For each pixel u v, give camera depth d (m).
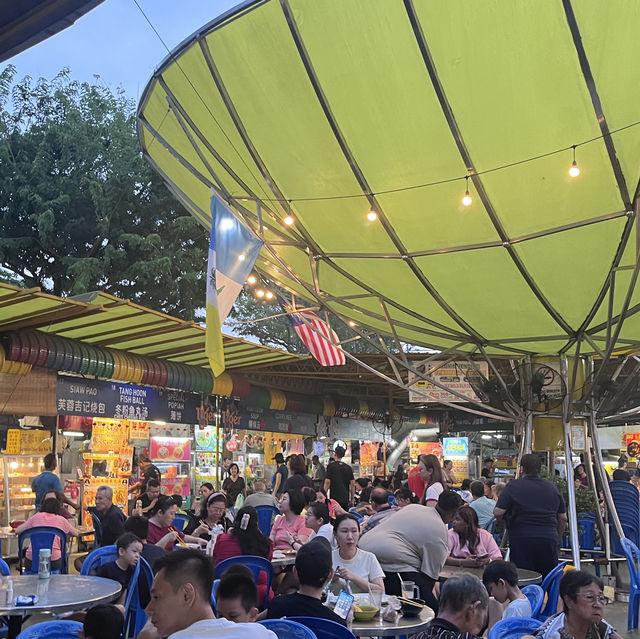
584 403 12.23
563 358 12.59
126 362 15.81
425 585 6.63
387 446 28.72
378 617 5.57
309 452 24.67
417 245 10.05
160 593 3.27
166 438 17.95
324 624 4.56
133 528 7.09
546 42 7.61
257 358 17.86
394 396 26.53
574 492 12.34
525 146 8.51
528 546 8.79
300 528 9.31
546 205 9.09
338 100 8.56
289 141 9.17
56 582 6.39
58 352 13.99
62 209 21.81
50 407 14.46
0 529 11.78
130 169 22.33
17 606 5.43
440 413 29.09
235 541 7.58
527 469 9.12
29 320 12.53
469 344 12.98
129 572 6.76
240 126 9.20
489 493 14.29
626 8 7.23
